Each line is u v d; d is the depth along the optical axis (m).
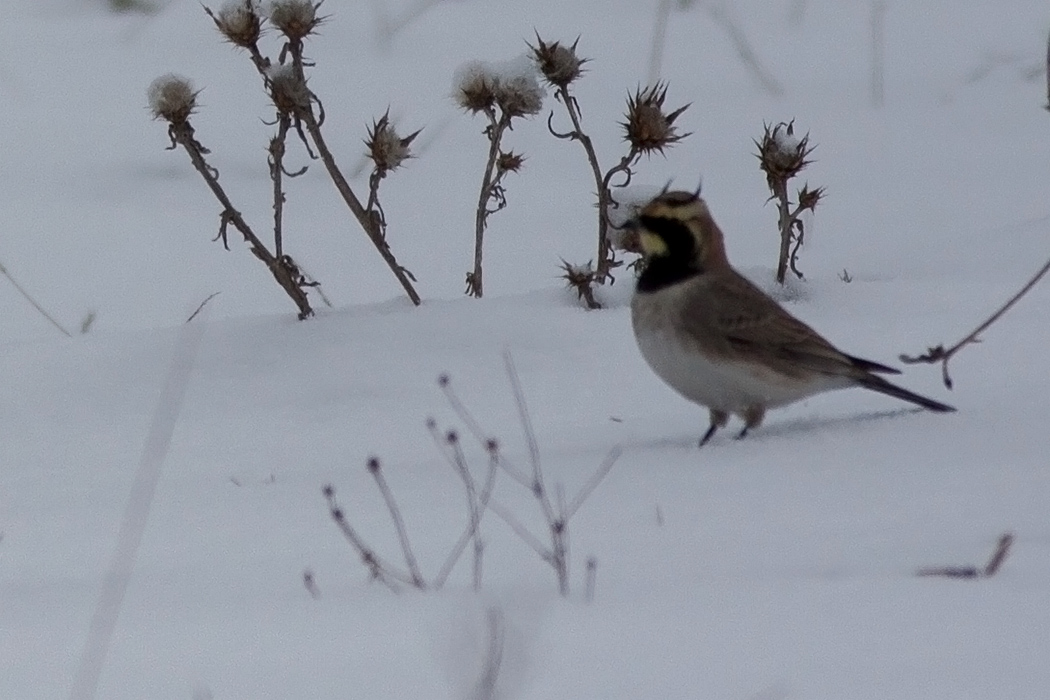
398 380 11.47
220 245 15.12
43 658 6.53
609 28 21.77
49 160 17.09
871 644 6.15
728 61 20.41
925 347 11.71
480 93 12.22
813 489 8.73
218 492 9.62
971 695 5.59
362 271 14.40
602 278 12.66
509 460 9.91
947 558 7.30
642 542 8.02
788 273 12.94
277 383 11.51
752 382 9.91
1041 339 11.71
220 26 11.66
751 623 6.45
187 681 6.15
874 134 17.61
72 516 9.25
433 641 6.38
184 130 11.78
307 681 6.06
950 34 21.31
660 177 16.41
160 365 11.80
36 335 13.22
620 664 6.05
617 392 11.34
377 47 20.81
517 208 15.88
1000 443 9.40
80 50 20.78
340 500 9.24
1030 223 14.37
